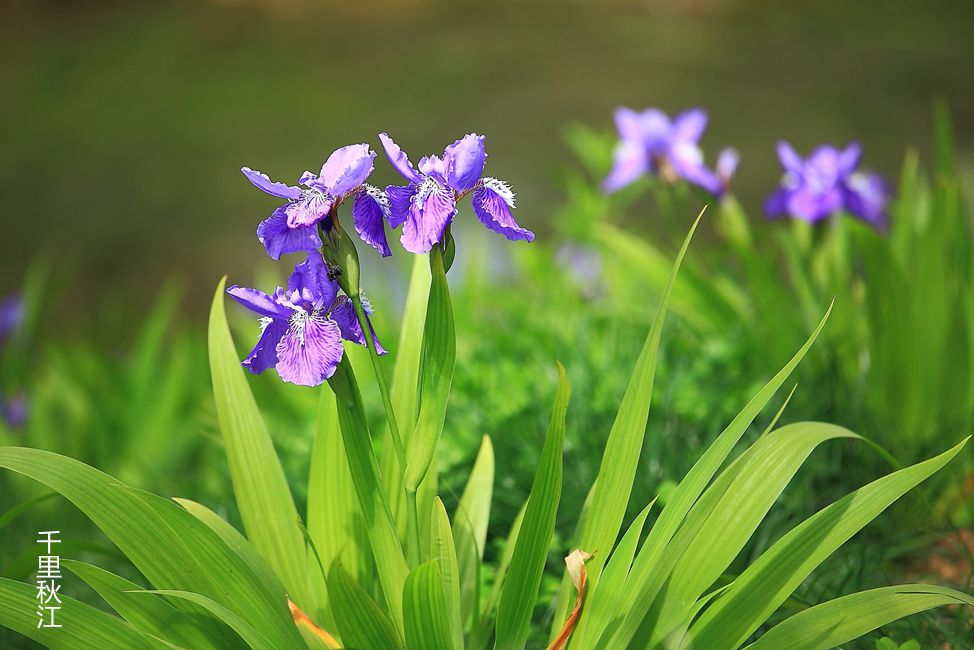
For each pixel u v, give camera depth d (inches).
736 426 54.3
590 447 69.0
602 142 114.2
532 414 71.4
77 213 221.3
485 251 104.2
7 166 247.0
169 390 102.7
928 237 70.9
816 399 70.7
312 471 58.2
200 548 54.6
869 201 78.0
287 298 52.7
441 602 52.2
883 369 71.7
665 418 69.5
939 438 69.9
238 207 217.2
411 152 231.0
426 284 59.9
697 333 78.5
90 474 54.4
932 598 53.0
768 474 54.6
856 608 53.4
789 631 53.6
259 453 58.2
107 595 54.4
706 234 148.8
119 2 357.1
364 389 75.4
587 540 55.4
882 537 66.2
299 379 52.1
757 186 197.0
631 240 82.4
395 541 54.1
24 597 53.6
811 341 54.2
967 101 242.2
